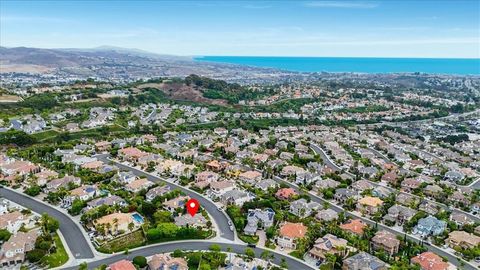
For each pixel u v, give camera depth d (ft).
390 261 536.83
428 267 517.96
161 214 619.26
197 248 554.87
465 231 646.33
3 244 520.01
